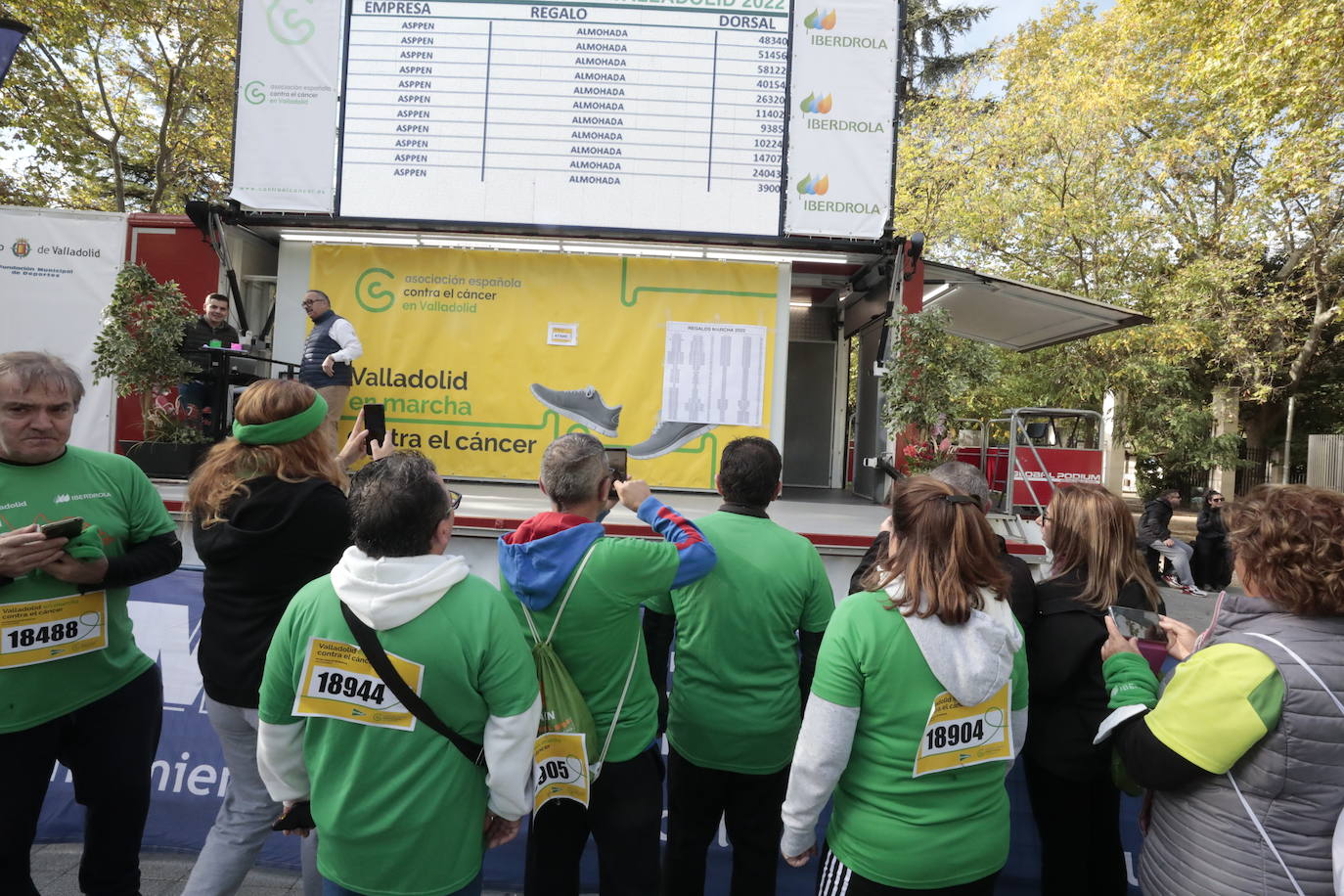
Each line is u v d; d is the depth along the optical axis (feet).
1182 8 43.42
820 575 8.59
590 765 7.26
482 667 6.18
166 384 19.70
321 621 6.13
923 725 6.29
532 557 7.32
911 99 87.04
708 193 21.66
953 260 56.59
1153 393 53.62
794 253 22.26
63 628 7.93
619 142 21.56
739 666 8.23
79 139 52.54
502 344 22.86
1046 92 51.01
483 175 21.61
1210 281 50.24
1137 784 6.90
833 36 21.59
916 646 6.32
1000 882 9.90
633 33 21.49
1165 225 53.72
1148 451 55.36
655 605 8.87
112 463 8.59
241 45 21.65
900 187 57.77
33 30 45.78
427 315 22.81
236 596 8.25
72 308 24.53
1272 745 5.58
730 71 21.57
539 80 21.52
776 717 8.25
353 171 21.68
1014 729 6.93
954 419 22.41
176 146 56.08
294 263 22.89
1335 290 56.95
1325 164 39.32
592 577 7.22
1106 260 52.54
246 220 21.80
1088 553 8.12
